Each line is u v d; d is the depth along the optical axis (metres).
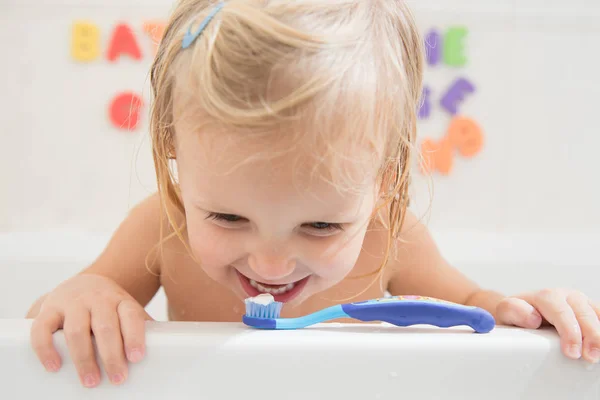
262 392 0.53
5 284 1.37
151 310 1.37
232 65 0.60
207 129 0.60
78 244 1.52
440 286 1.03
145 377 0.53
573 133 1.86
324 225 0.65
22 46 1.74
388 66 0.68
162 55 0.75
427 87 1.80
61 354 0.54
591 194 1.87
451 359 0.54
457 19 1.81
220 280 0.73
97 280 0.67
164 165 0.76
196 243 0.69
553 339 0.56
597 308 0.62
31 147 1.76
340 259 0.68
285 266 0.65
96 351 0.54
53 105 1.75
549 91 1.85
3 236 1.62
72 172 1.77
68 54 1.74
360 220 0.67
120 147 1.77
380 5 0.70
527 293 0.70
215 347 0.53
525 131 1.85
